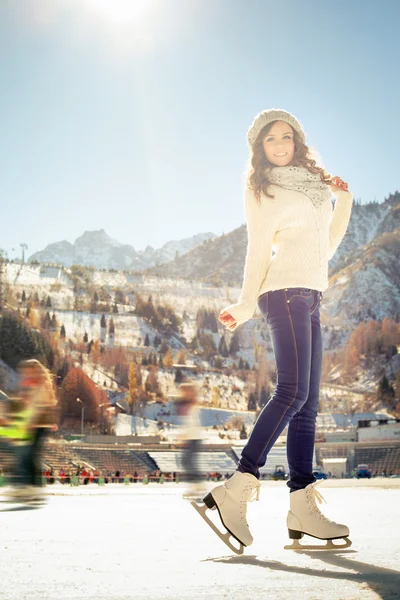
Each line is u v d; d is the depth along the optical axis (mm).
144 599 1246
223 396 166125
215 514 4301
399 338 185250
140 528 3004
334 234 2938
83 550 2078
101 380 156500
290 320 2537
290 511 2447
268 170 2703
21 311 161250
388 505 4801
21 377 6090
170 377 166750
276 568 1684
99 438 85750
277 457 75812
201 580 1487
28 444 6055
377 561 1800
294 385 2473
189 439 7930
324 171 2830
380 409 154375
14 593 1325
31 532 2740
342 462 83188
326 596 1257
